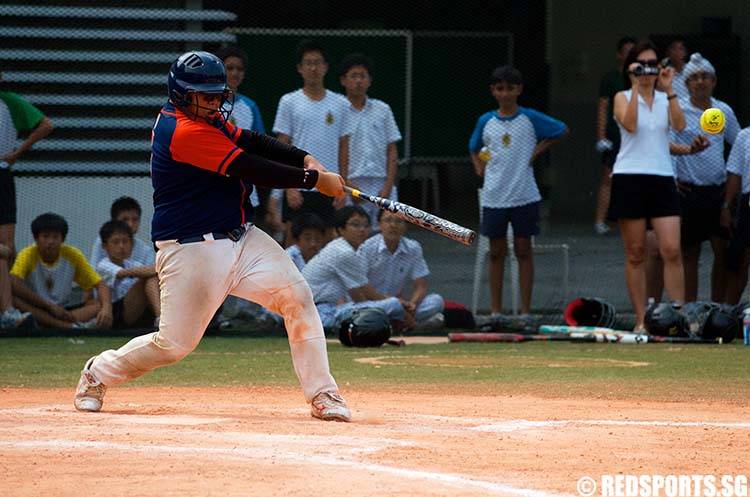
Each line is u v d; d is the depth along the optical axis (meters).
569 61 53.47
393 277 29.30
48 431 13.32
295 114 29.36
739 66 39.50
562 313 32.25
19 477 10.78
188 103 14.01
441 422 14.52
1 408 15.67
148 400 16.92
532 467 11.47
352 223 28.48
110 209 32.09
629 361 23.11
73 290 30.03
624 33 52.16
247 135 14.94
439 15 49.16
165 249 14.37
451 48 49.25
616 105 26.70
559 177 53.16
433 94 49.41
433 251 42.22
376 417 14.88
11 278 27.83
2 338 27.34
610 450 12.48
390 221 28.69
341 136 29.58
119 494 10.12
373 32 48.34
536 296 35.19
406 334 29.52
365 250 28.69
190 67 13.95
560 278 37.75
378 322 25.80
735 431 13.93
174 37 37.34
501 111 29.72
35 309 28.23
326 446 12.44
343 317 27.19
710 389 18.64
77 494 10.12
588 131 53.38
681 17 47.12
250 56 44.75
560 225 47.12
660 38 39.38
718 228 29.58
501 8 49.66
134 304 28.39
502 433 13.57
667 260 27.16
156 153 14.29
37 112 28.33
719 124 24.84
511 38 49.88
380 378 20.12
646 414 15.53
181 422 14.21
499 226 29.66
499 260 29.97
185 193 14.22
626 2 51.53
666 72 26.62
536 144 29.91
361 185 29.91
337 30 47.53
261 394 17.92
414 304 29.30
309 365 14.67
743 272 29.19
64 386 18.94
